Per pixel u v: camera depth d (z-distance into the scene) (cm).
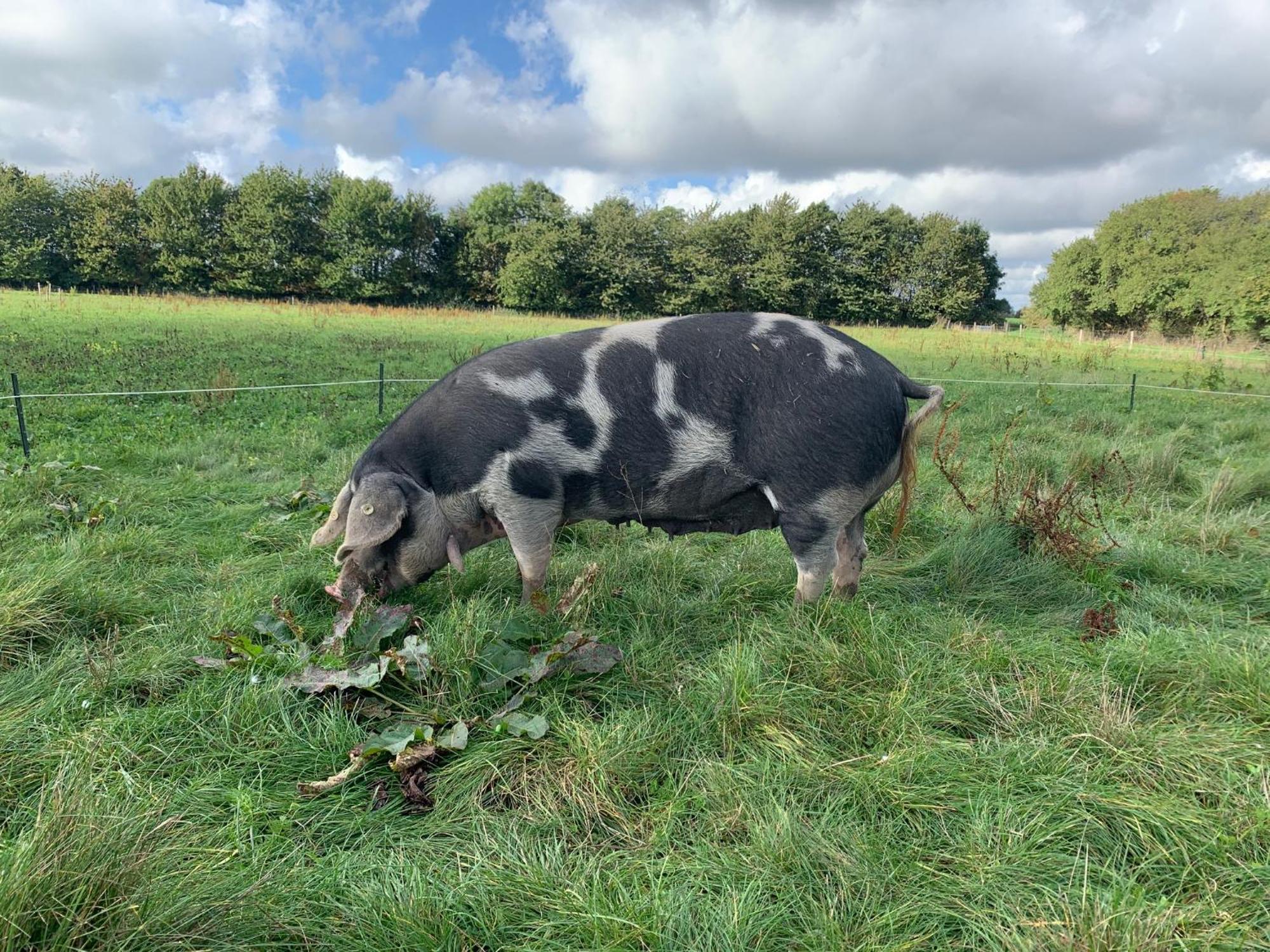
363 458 375
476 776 247
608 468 345
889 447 340
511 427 341
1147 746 251
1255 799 225
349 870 209
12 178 4625
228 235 4703
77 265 4622
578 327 2814
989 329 4628
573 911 192
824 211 5006
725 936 183
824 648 310
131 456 646
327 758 256
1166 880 204
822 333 343
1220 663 299
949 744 257
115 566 397
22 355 1247
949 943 187
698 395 332
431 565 378
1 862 175
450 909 194
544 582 384
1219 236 3919
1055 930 183
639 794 244
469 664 301
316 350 1570
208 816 227
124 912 171
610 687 300
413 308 3750
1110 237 4469
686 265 4791
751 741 265
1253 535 495
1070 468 654
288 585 384
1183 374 1689
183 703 277
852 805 235
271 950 183
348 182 4981
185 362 1291
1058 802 228
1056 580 417
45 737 252
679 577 412
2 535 420
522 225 5131
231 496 562
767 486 339
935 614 374
